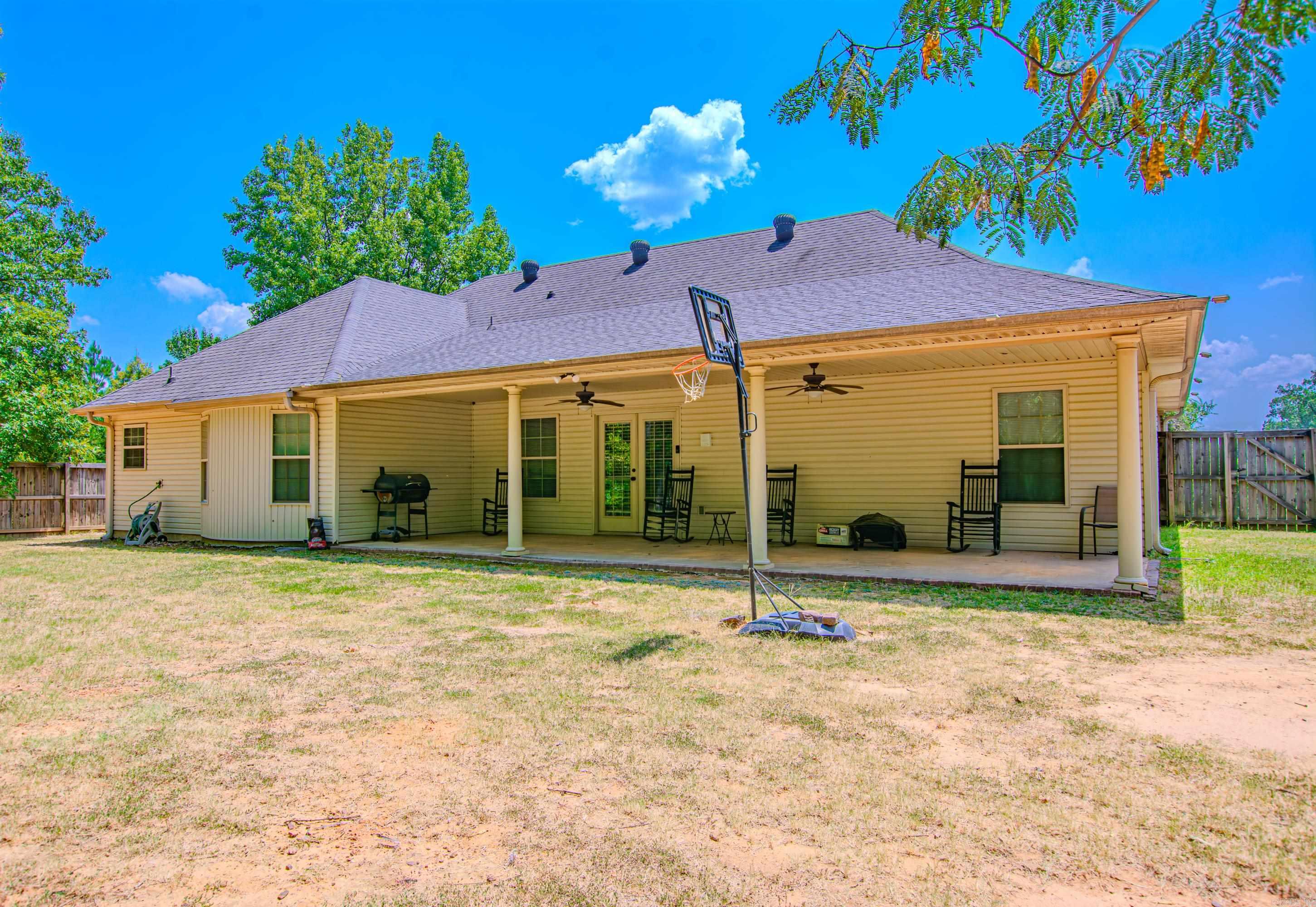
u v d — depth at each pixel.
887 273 8.84
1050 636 4.75
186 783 2.75
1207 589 6.38
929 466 9.26
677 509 10.84
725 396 10.59
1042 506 8.67
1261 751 2.88
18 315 15.70
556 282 13.23
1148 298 5.63
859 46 2.48
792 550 9.15
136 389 13.25
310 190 24.25
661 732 3.16
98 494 15.45
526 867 2.15
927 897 1.96
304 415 10.98
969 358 8.24
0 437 13.66
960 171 2.41
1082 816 2.38
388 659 4.45
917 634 4.82
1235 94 1.84
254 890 2.05
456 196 27.52
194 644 4.93
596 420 11.71
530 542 10.62
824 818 2.40
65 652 4.70
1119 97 2.04
